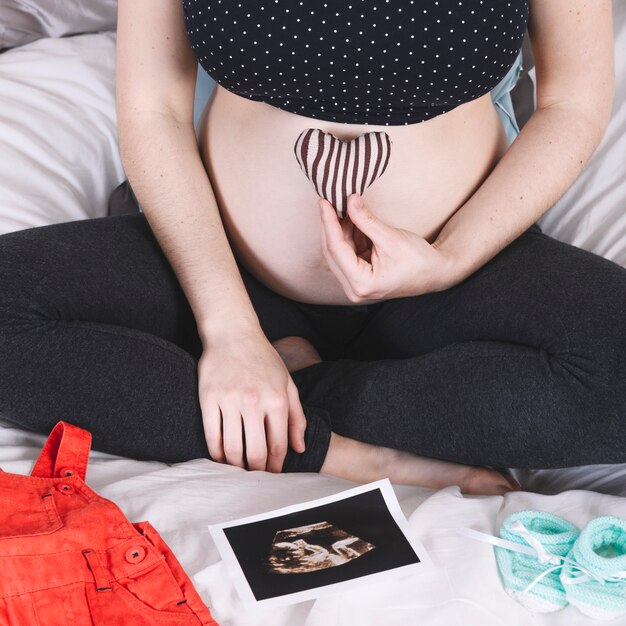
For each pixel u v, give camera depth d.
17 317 1.09
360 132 1.18
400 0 1.05
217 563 0.97
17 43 1.88
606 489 1.21
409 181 1.24
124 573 0.91
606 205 1.54
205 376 1.15
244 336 1.18
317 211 1.25
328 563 0.97
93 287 1.17
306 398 1.30
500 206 1.26
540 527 1.03
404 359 1.28
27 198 1.46
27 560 0.89
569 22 1.25
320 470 1.22
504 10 1.09
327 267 1.32
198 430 1.17
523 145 1.30
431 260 1.20
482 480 1.22
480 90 1.16
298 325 1.46
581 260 1.22
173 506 1.05
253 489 1.10
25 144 1.57
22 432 1.19
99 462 1.15
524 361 1.14
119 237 1.26
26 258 1.14
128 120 1.29
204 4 1.11
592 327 1.11
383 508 1.05
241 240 1.35
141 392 1.13
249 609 0.92
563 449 1.13
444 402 1.18
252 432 1.13
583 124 1.31
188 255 1.24
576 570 0.96
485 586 0.94
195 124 1.51
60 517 0.95
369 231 1.15
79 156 1.65
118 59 1.30
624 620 0.92
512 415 1.13
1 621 0.86
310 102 1.16
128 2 1.26
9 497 0.97
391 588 0.94
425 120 1.19
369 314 1.44
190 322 1.30
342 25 1.06
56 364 1.10
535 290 1.19
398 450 1.25
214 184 1.34
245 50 1.10
